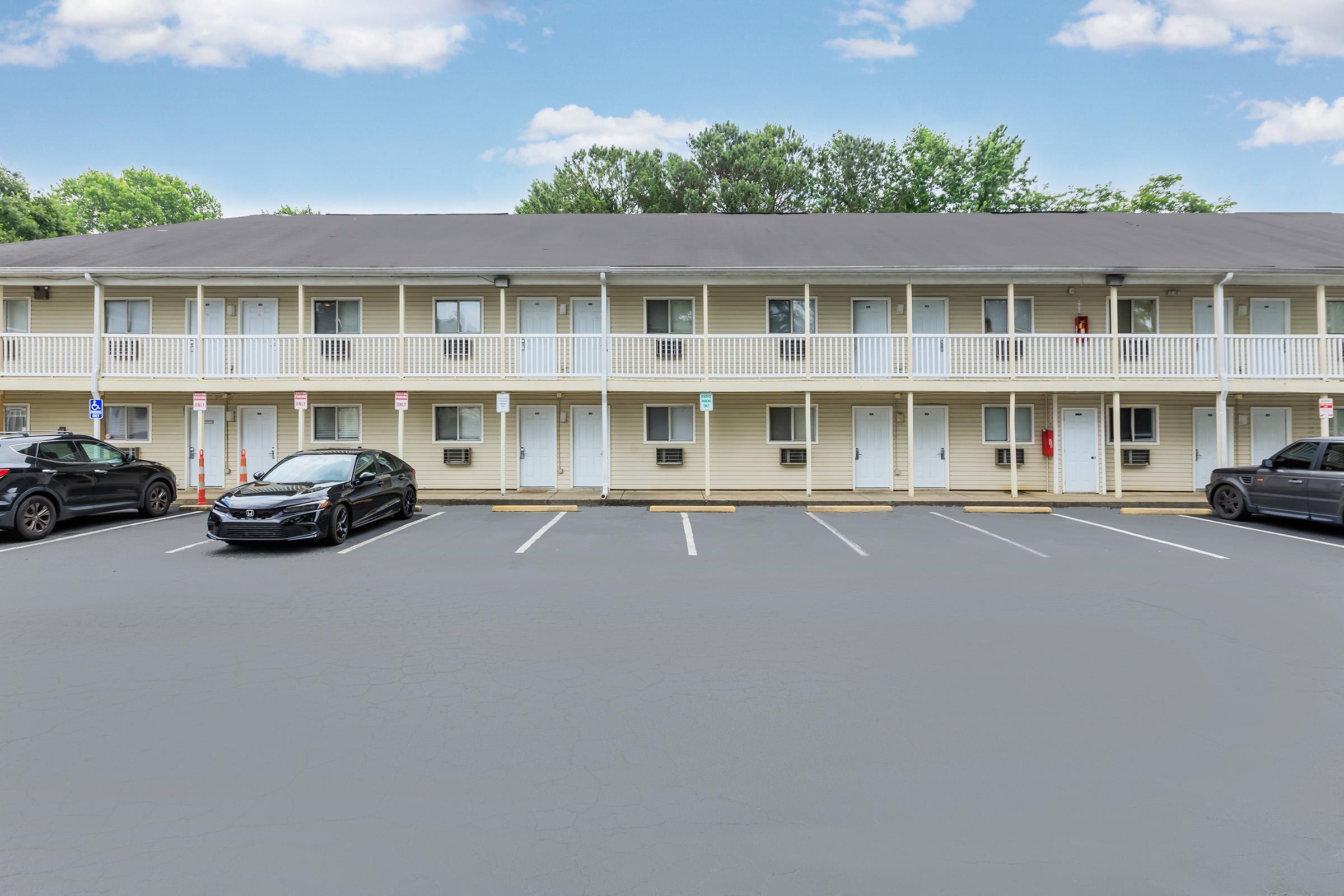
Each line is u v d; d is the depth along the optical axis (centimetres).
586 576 876
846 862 312
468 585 824
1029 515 1462
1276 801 361
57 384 1662
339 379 1677
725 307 1833
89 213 4881
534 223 2130
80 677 532
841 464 1828
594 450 1852
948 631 648
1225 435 1630
